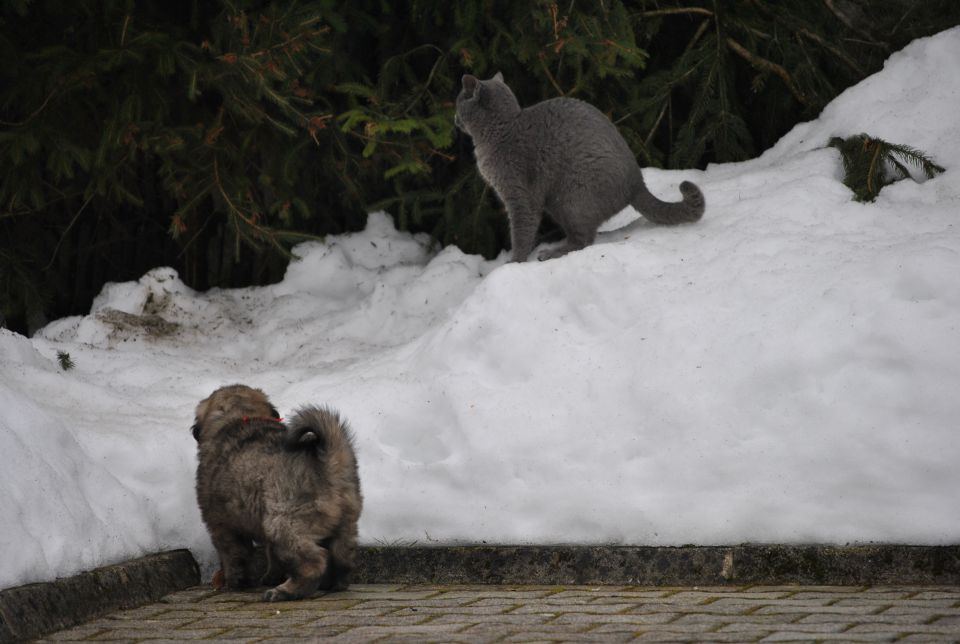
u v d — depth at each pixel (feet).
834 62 49.06
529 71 48.06
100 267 51.34
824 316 30.55
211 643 23.34
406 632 23.71
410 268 46.98
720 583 27.84
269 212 48.06
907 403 28.50
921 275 30.40
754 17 48.16
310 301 45.68
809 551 27.53
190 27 43.80
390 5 47.91
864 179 38.91
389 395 34.19
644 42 48.24
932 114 40.81
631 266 34.99
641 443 30.48
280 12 40.73
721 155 47.14
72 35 42.42
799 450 28.84
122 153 42.14
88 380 37.68
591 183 39.42
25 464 26.89
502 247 48.93
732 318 31.89
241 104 41.32
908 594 25.71
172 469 31.55
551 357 33.22
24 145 39.37
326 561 27.32
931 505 27.40
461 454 31.83
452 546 30.01
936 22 47.50
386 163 49.47
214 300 46.06
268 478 27.27
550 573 29.01
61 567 26.09
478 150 41.22
